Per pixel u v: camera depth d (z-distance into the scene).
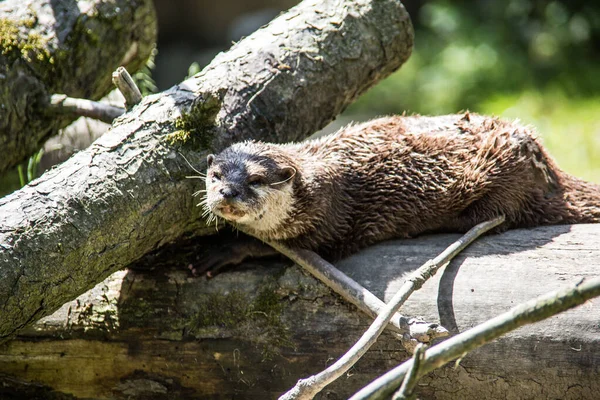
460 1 25.89
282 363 7.23
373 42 9.05
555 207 8.37
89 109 9.13
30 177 10.06
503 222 8.10
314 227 7.77
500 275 7.12
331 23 8.84
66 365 7.61
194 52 28.06
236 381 7.36
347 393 7.10
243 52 8.50
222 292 7.48
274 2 29.03
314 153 8.27
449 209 8.18
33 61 9.22
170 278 7.64
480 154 8.20
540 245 7.50
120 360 7.52
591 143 16.75
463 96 21.53
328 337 7.15
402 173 8.19
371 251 7.93
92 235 6.89
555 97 20.62
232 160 7.50
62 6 9.65
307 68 8.58
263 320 7.31
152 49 11.41
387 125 8.59
